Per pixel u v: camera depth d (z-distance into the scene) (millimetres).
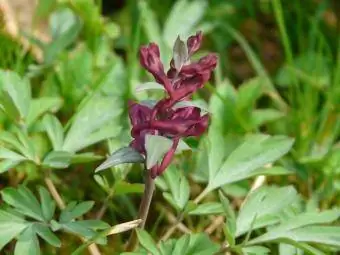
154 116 368
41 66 557
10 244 471
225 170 453
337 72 576
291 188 434
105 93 539
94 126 465
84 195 520
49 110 518
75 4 561
